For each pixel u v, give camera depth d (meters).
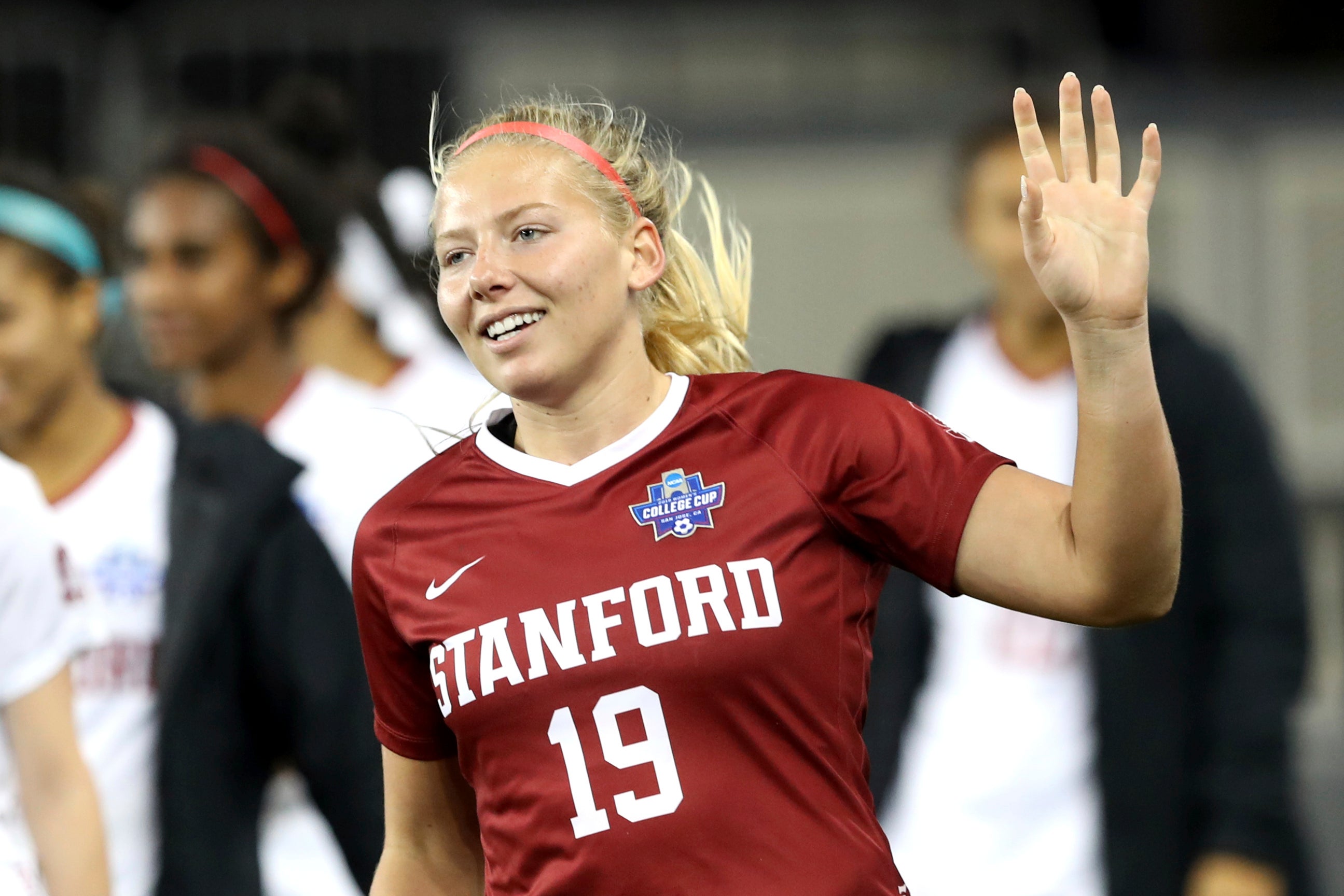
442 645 9.20
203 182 16.83
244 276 16.81
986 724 16.89
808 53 28.52
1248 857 15.65
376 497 16.48
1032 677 16.81
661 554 8.91
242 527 14.20
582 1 28.14
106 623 14.57
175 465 14.70
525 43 28.00
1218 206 26.75
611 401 9.31
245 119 20.69
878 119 27.48
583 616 8.88
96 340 15.41
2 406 14.77
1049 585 8.65
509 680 8.93
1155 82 27.73
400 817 10.24
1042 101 18.03
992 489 8.88
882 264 27.36
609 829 8.76
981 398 17.98
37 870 12.23
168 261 16.78
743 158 27.59
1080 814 16.72
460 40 27.44
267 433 16.72
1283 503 16.09
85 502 14.84
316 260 17.11
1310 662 16.09
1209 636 16.20
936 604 17.06
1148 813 16.08
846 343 27.39
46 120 26.80
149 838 14.38
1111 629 16.19
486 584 9.14
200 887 14.10
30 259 14.76
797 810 8.77
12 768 12.18
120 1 29.03
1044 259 8.37
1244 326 26.62
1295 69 31.02
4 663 12.04
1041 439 17.78
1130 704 16.12
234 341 16.88
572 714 8.83
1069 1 29.05
